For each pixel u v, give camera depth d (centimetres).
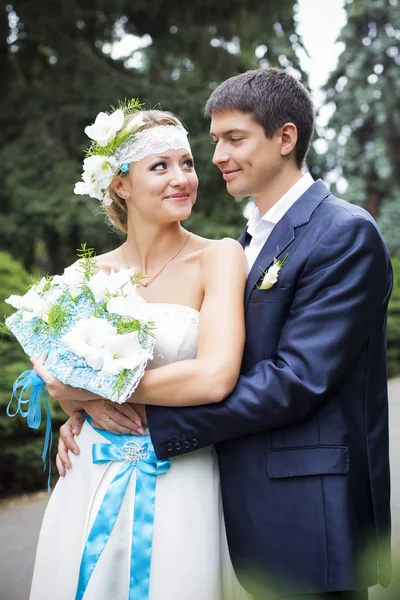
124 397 203
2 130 878
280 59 1223
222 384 206
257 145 223
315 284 206
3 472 523
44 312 225
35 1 854
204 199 895
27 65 912
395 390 838
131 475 220
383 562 128
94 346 207
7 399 500
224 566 224
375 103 1831
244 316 221
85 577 214
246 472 213
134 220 242
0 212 881
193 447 210
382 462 219
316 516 204
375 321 212
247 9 899
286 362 204
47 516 234
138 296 214
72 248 886
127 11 916
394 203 1839
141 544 214
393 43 1830
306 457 207
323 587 201
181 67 1035
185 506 217
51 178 845
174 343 222
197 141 855
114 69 926
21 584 362
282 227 220
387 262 215
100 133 236
